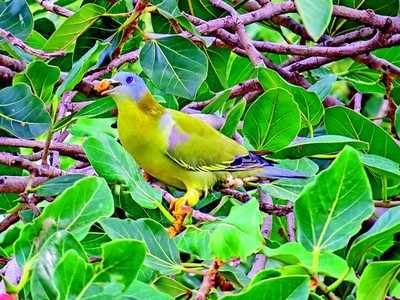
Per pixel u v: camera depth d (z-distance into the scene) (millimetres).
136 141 6934
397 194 6680
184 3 8883
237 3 9055
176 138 6914
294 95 6824
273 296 4203
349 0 8844
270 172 6711
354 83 9164
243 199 7047
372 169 6188
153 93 8461
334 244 4605
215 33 8445
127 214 6641
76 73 6262
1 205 7586
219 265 4668
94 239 5766
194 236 5133
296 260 4570
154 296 4453
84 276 4105
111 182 5691
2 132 7691
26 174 7988
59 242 4258
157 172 7074
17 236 5000
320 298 4414
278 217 7363
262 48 8438
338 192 4598
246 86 8820
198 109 8594
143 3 6891
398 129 6859
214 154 6906
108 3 8734
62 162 9539
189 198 6906
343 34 8930
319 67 9078
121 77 6891
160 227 5180
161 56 7098
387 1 8820
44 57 7164
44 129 6520
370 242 4531
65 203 4656
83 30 7332
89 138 5723
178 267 5094
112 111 7781
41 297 4188
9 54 8453
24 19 7934
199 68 7094
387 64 8250
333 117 6879
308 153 6645
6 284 4188
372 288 4426
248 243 4617
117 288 4172
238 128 8555
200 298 4617
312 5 5789
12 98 6488
